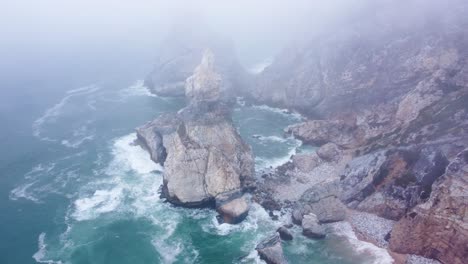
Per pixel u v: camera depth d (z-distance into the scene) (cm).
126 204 8119
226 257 6731
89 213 7881
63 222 7656
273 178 8750
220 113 9212
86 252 6900
